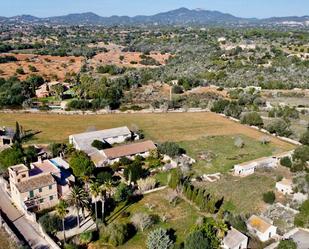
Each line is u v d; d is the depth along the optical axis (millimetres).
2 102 148875
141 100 167000
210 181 89438
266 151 109938
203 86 193000
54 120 137125
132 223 71750
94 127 126688
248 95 162875
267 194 78375
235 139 118625
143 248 65375
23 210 75500
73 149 104688
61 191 80312
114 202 79250
